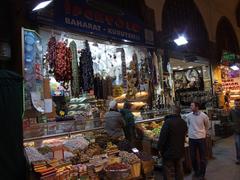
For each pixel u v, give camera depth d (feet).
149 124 23.58
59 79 18.54
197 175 19.81
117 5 27.07
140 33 28.55
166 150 16.33
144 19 30.40
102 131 18.17
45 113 16.97
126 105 21.36
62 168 12.41
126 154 15.49
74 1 21.24
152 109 27.53
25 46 16.25
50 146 13.62
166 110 26.40
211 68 44.09
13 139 9.97
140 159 15.69
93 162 13.99
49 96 17.47
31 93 15.88
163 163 16.58
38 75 16.63
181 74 46.14
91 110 20.61
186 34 38.52
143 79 27.66
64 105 19.66
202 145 19.39
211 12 47.09
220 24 50.47
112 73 24.64
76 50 20.43
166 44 32.78
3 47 16.61
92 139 16.71
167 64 32.14
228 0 52.06
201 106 42.42
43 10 18.71
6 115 9.92
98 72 23.43
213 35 46.55
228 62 47.55
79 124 17.21
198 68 44.91
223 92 46.24
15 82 10.41
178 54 35.32
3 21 16.94
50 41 18.30
